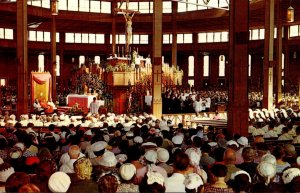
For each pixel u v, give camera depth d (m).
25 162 7.45
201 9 45.41
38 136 12.48
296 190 4.98
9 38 47.06
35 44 48.62
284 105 30.72
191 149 7.75
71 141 9.77
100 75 27.77
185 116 25.45
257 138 9.65
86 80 28.81
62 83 49.28
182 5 46.94
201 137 10.81
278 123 15.92
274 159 6.83
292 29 44.78
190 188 5.44
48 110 26.88
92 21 46.84
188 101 29.58
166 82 29.55
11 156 8.14
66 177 5.09
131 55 28.55
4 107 33.28
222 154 7.67
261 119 19.89
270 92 27.36
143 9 47.94
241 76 13.60
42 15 39.88
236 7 13.46
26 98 23.69
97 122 16.59
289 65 48.12
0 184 6.36
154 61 21.94
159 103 22.03
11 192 4.74
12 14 39.72
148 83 26.36
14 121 17.95
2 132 12.88
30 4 39.38
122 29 49.62
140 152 7.41
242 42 13.49
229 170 6.49
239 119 13.69
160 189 4.72
